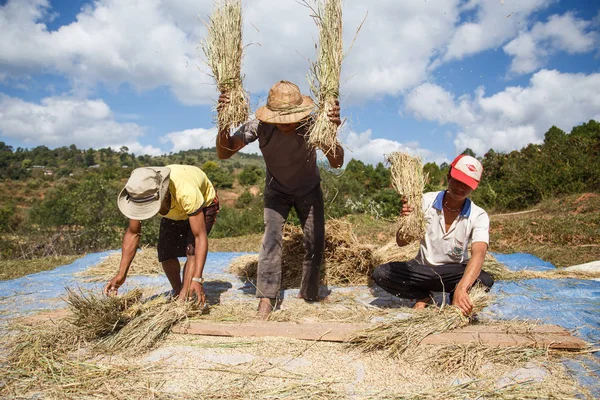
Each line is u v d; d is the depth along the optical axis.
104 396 2.57
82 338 3.35
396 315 3.74
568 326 3.67
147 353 3.18
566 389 2.55
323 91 3.64
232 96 3.79
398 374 2.80
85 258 7.62
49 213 13.84
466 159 3.63
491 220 11.95
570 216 11.25
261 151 4.13
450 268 4.01
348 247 5.71
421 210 3.88
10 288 5.44
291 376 2.77
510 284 5.16
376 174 25.34
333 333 3.36
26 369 2.88
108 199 13.77
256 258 6.65
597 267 5.99
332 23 3.71
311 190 4.40
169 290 5.14
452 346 3.07
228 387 2.63
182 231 4.47
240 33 3.96
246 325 3.61
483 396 2.48
